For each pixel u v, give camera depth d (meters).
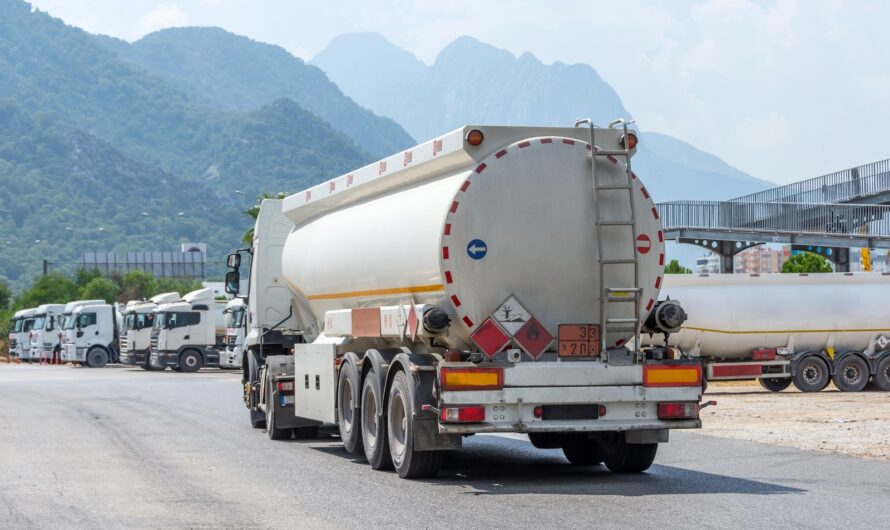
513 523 10.98
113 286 134.62
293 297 22.19
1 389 40.09
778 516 11.27
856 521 10.97
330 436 21.48
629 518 11.21
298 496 13.05
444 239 13.70
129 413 27.27
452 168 14.41
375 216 16.38
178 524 11.26
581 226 13.99
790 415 24.69
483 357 13.73
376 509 12.00
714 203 47.09
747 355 33.56
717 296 32.75
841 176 50.38
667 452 17.66
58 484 14.36
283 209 21.72
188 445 19.48
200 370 63.31
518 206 13.86
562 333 13.81
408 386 14.21
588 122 14.16
